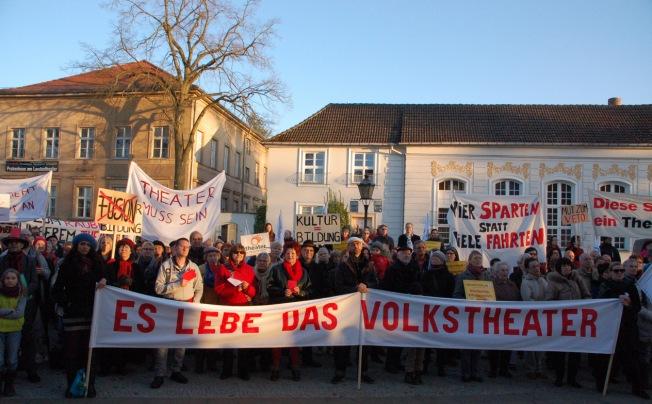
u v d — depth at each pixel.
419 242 10.00
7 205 11.59
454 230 11.25
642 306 8.24
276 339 7.77
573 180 29.86
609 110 33.12
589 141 29.73
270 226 14.94
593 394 7.79
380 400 7.19
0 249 10.40
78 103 33.94
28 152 34.16
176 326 7.53
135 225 10.84
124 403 6.77
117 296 7.33
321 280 9.02
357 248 8.72
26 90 34.34
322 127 33.00
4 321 6.84
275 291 8.38
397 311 7.96
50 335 10.65
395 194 31.17
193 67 29.77
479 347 7.97
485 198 11.29
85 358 7.17
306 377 8.38
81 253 7.16
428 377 8.65
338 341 7.85
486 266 11.07
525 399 7.44
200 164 34.69
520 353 11.04
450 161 30.55
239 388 7.62
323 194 31.75
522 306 8.02
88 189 33.66
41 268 8.48
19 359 7.72
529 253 9.90
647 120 31.59
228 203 40.50
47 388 7.36
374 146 31.47
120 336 7.32
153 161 32.78
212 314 7.64
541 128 31.33
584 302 8.00
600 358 8.02
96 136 33.56
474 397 7.46
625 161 29.69
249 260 11.34
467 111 33.72
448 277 8.76
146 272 8.71
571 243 15.30
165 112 30.48
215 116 37.22
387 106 34.91
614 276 8.23
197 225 11.70
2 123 34.62
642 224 12.85
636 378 7.74
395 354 8.84
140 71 29.44
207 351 8.80
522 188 30.12
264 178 51.16
